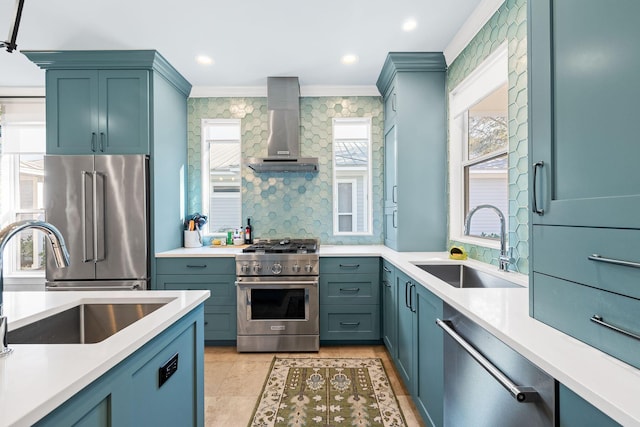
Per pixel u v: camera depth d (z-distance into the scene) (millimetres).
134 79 2701
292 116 3152
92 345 815
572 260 855
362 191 3588
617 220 716
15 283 3494
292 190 3449
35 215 3561
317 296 2754
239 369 2445
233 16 2186
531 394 785
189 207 3441
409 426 1775
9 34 940
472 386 1128
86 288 2621
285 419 1841
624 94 703
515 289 1399
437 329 1468
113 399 787
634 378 640
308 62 2850
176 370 1162
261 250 2902
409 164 2764
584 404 637
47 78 2695
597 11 772
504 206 2043
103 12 2135
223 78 3176
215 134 3564
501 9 1914
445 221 2771
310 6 2084
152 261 2760
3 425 501
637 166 675
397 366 2262
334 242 3432
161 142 2867
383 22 2258
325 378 2295
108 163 2633
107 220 2635
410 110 2754
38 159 3564
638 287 669
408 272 1893
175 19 2219
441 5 2074
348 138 3568
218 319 2818
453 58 2578
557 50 913
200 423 1364
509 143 1848
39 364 711
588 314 802
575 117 847
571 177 865
